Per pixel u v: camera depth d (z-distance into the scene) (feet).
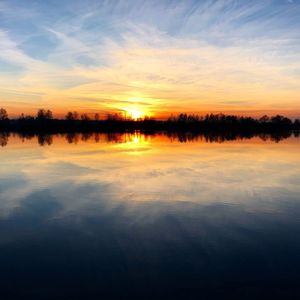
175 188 59.77
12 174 73.77
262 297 25.26
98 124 490.49
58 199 52.08
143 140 211.82
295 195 55.11
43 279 27.84
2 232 38.19
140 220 42.27
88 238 36.37
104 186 61.21
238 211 46.11
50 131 374.84
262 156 110.01
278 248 33.71
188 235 37.24
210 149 137.39
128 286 26.76
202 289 26.27
